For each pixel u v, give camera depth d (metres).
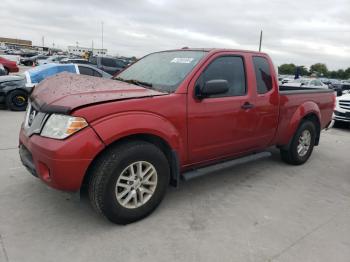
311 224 3.55
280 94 4.76
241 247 3.05
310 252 3.04
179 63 3.97
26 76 9.99
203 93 3.53
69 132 2.85
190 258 2.86
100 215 3.29
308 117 5.56
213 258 2.88
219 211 3.73
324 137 8.32
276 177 4.93
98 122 2.95
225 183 4.57
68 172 2.86
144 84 3.85
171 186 4.10
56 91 3.36
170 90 3.58
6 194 3.83
